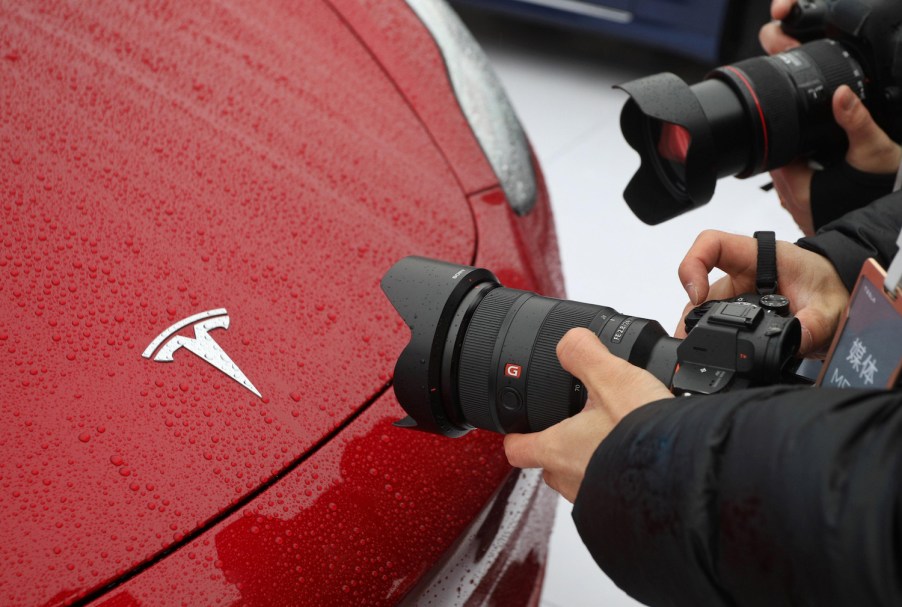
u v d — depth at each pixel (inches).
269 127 45.6
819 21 50.2
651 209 46.6
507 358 33.5
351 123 48.4
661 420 25.2
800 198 49.0
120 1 46.8
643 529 24.6
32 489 31.3
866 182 45.7
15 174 38.3
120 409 33.7
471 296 35.1
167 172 41.1
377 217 44.7
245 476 34.1
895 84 45.4
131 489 32.2
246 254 40.0
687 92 42.5
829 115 45.3
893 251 38.4
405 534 35.9
